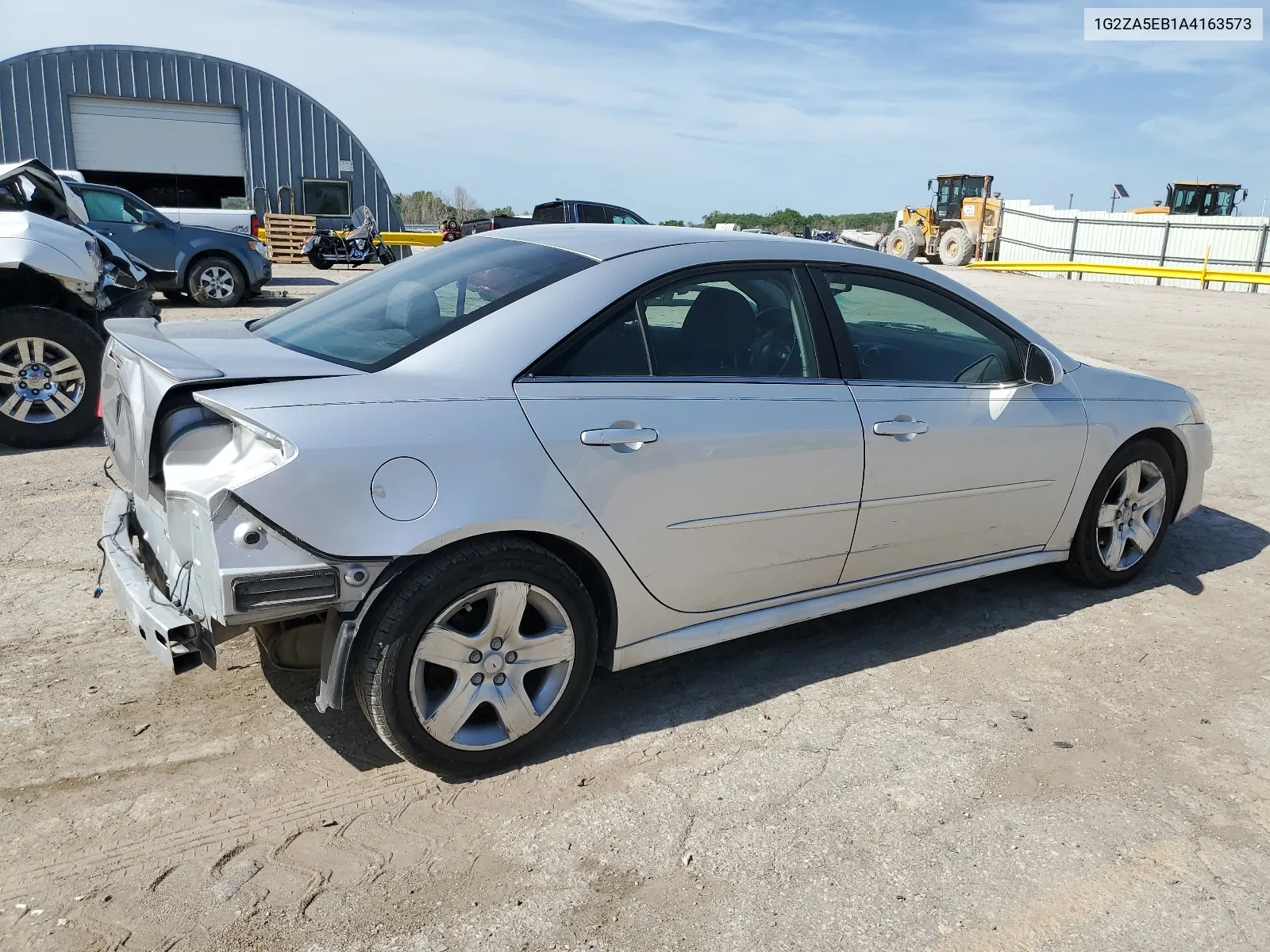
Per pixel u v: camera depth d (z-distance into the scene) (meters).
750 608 3.33
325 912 2.25
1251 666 3.69
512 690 2.78
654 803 2.72
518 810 2.67
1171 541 5.12
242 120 25.84
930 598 4.28
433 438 2.54
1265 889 2.44
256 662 3.43
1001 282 24.34
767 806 2.72
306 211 27.09
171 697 3.17
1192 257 29.67
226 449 2.47
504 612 2.69
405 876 2.39
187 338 3.04
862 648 3.76
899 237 33.44
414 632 2.56
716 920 2.28
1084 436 3.99
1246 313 17.53
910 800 2.77
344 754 2.90
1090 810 2.75
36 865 2.37
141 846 2.45
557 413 2.75
